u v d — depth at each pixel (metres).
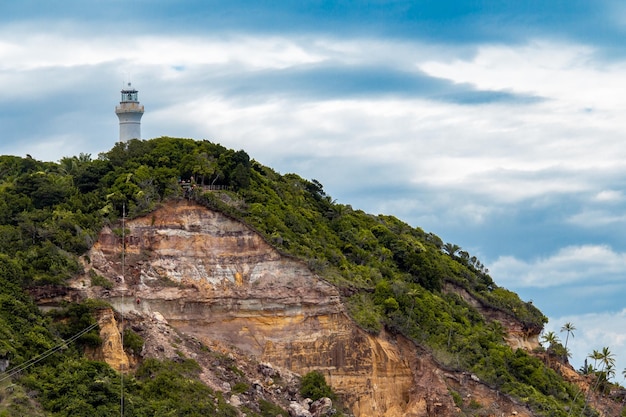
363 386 197.50
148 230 196.12
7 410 154.25
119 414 162.25
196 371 182.25
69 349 172.38
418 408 198.25
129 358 179.38
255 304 197.00
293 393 189.75
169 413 166.88
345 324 199.88
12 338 166.12
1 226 186.75
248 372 189.50
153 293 191.00
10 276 175.75
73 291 180.00
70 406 159.62
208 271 197.25
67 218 190.25
